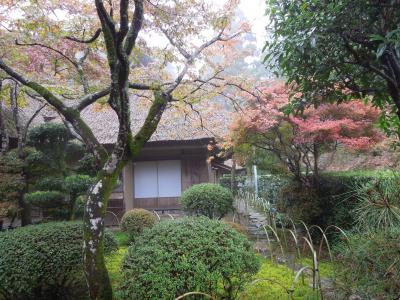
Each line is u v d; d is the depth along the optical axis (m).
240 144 8.11
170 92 4.63
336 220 7.00
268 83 7.41
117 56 3.68
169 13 5.41
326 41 3.44
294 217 7.66
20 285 4.14
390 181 4.38
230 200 9.59
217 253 3.46
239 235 3.90
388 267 3.22
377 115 6.73
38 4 5.13
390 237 3.43
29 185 8.33
